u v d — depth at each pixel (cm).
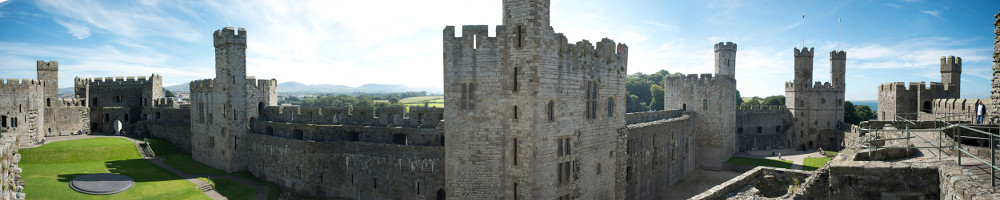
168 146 8031
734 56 8269
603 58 4359
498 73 3762
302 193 5469
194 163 7062
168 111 8531
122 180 5412
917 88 7894
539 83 3609
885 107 8581
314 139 5656
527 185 3669
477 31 3806
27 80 7306
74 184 5153
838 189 2347
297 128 5909
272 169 5972
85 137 8506
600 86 4322
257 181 6100
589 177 4175
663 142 5978
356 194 5119
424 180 4706
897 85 8062
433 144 4888
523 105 3659
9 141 2806
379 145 4966
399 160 4831
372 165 5006
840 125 9875
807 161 7744
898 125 4278
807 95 9962
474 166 3891
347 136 5534
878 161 2442
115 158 6981
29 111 7344
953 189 1878
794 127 10044
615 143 4522
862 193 2292
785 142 9994
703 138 7469
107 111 9369
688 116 7081
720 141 7381
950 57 8075
